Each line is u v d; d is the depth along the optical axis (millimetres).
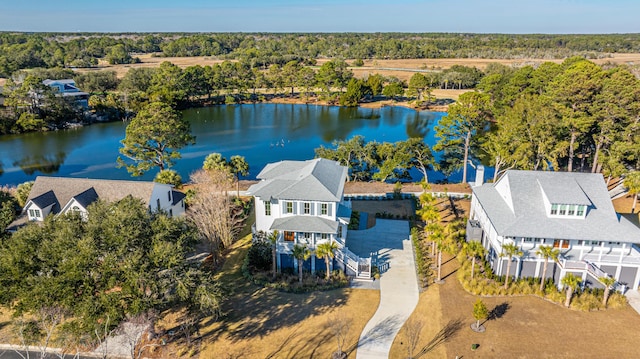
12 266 26297
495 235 38562
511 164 64000
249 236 47188
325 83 156500
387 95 149625
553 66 86688
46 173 77188
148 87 144875
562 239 35812
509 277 38094
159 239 28750
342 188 42062
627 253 36938
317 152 70688
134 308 25688
